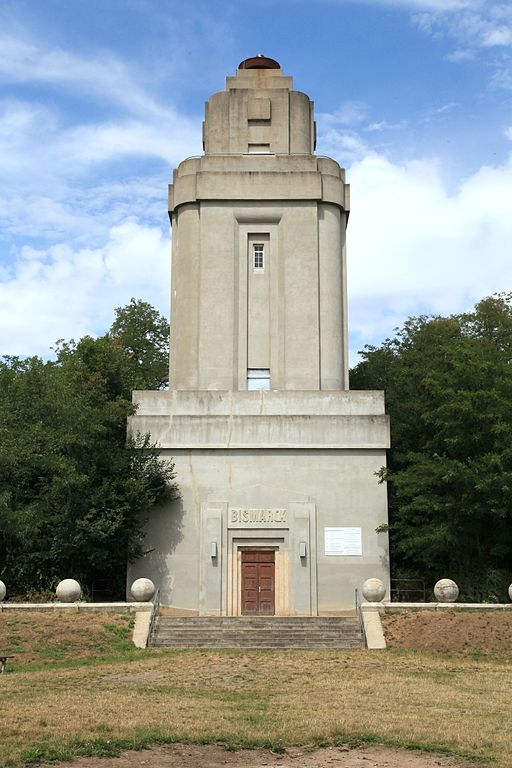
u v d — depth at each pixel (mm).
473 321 51219
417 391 40156
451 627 28109
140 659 25312
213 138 42094
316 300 39594
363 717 17094
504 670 23625
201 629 29250
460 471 33125
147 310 62219
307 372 38812
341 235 41562
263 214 40406
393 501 37062
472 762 14062
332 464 36219
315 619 30203
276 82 43094
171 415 36781
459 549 34625
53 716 16688
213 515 35688
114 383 47062
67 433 35250
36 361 39875
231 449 36406
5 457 33906
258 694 19703
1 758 13742
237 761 14000
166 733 15484
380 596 30594
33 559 34656
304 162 41000
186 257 40406
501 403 33969
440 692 20078
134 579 35219
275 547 35625
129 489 34281
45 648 26391
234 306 39469
